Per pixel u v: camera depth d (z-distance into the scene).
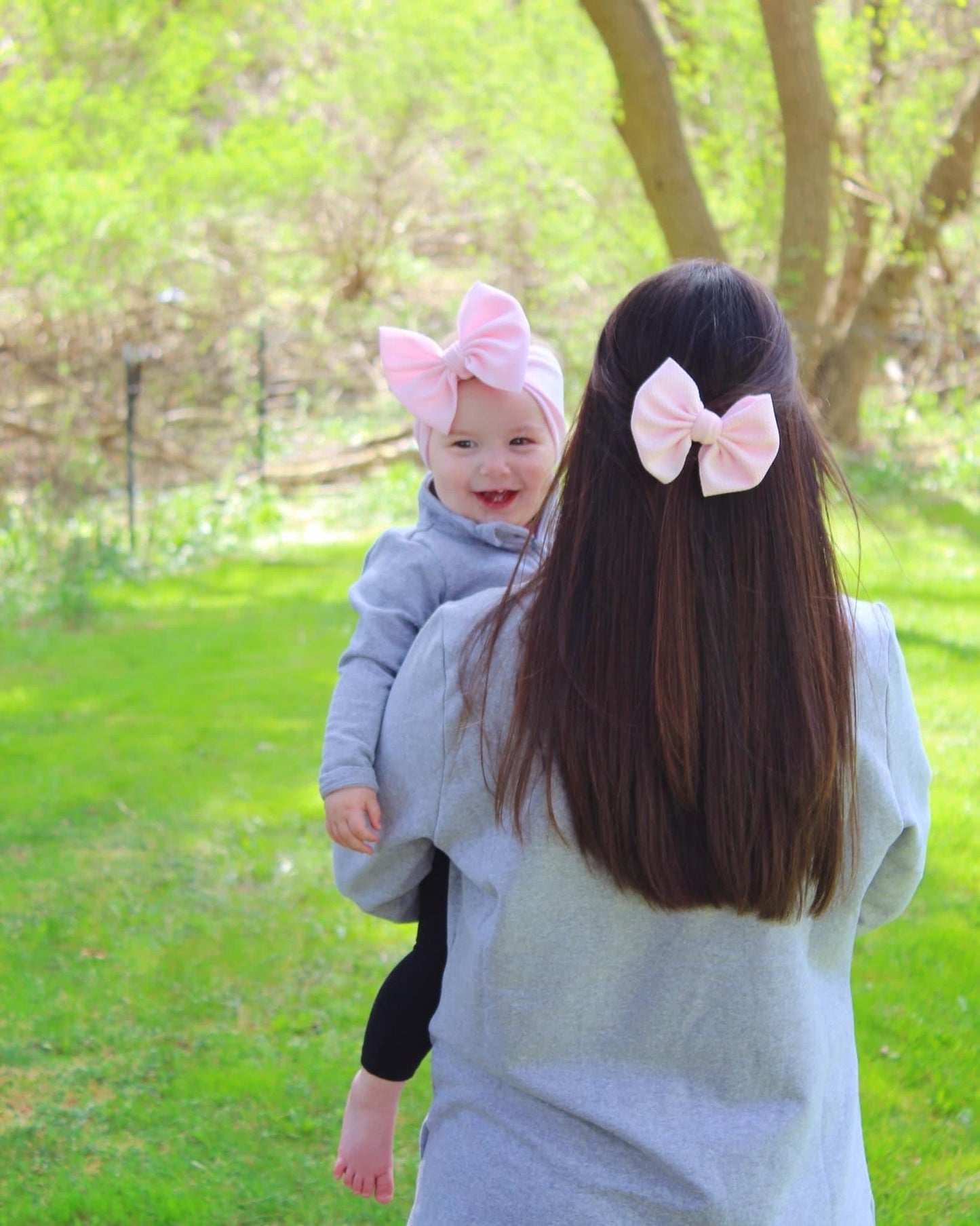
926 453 12.21
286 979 3.97
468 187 15.24
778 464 1.34
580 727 1.31
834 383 12.05
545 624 1.35
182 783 5.61
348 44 16.88
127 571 9.79
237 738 6.20
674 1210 1.33
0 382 11.95
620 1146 1.36
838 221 12.58
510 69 13.93
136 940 4.20
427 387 1.81
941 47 12.34
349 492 12.34
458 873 1.47
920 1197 2.88
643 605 1.32
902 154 11.94
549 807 1.33
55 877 4.68
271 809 5.30
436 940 1.66
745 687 1.30
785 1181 1.37
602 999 1.38
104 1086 3.43
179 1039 3.65
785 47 10.42
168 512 10.79
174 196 14.47
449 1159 1.41
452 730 1.40
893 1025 3.57
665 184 9.72
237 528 10.80
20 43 13.62
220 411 12.69
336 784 1.54
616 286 13.59
